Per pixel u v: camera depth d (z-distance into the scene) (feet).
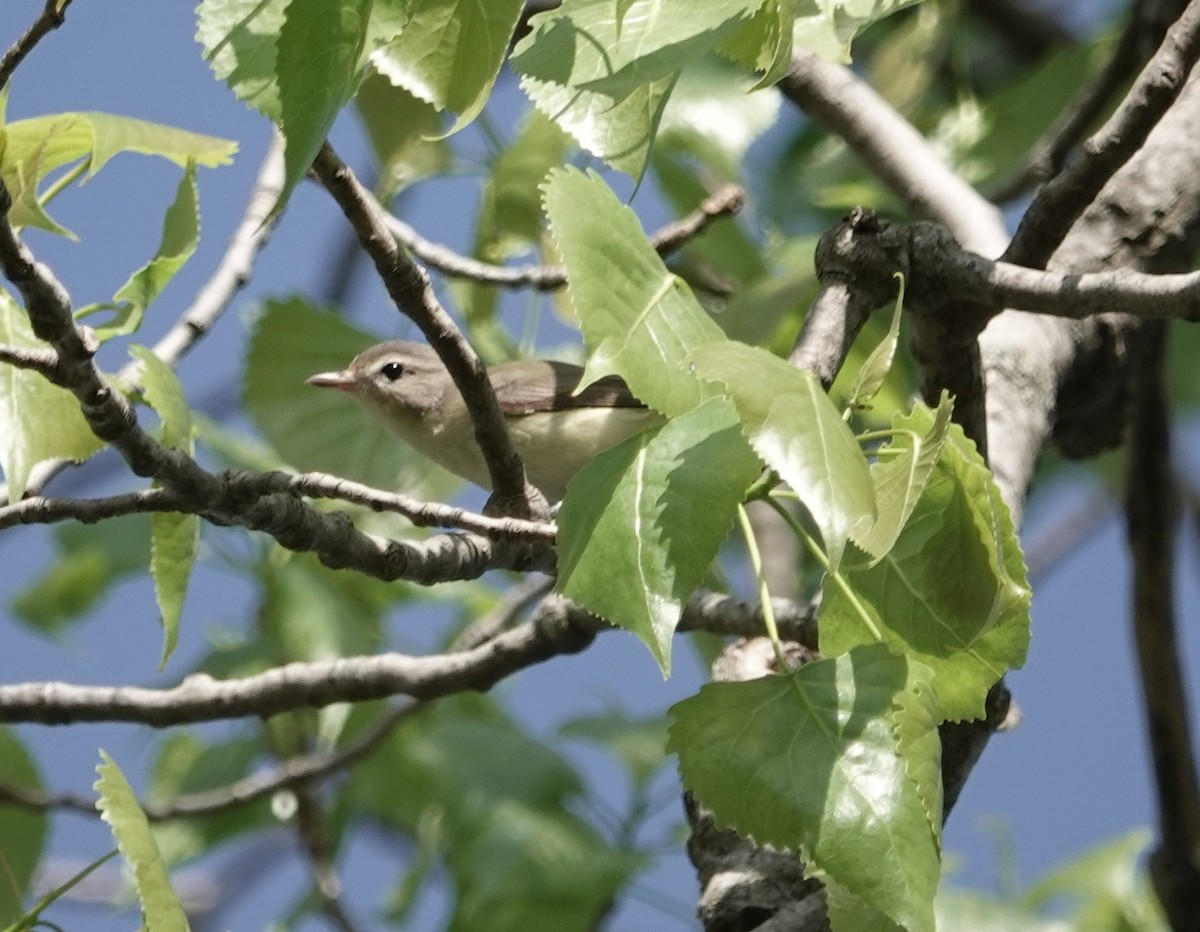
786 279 34.68
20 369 22.66
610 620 16.78
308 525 21.17
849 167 42.42
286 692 28.89
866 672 17.30
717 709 17.15
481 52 17.03
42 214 23.53
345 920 38.29
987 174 38.88
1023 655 18.80
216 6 18.06
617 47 17.13
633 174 18.08
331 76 15.93
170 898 19.31
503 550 23.24
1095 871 37.58
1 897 27.89
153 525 24.45
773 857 21.63
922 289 22.43
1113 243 27.20
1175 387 45.78
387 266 21.20
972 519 18.48
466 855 38.40
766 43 17.19
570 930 37.73
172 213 24.49
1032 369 26.76
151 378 24.13
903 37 40.63
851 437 16.37
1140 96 22.04
